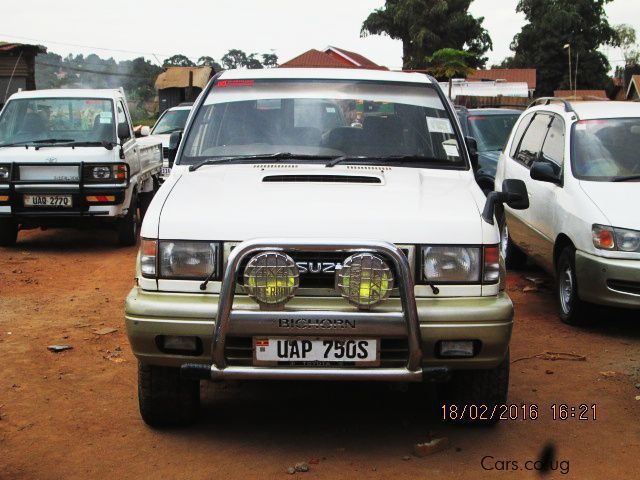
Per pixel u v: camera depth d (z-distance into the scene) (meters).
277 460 4.19
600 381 5.50
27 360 5.87
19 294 7.99
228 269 3.80
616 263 6.34
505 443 4.45
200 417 4.79
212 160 5.10
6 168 10.07
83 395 5.16
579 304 6.76
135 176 11.26
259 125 5.34
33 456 4.24
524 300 7.97
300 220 4.05
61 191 10.11
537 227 7.80
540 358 6.02
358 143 5.23
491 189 10.22
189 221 4.10
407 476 4.01
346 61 53.75
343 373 3.86
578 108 7.80
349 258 3.83
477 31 53.19
